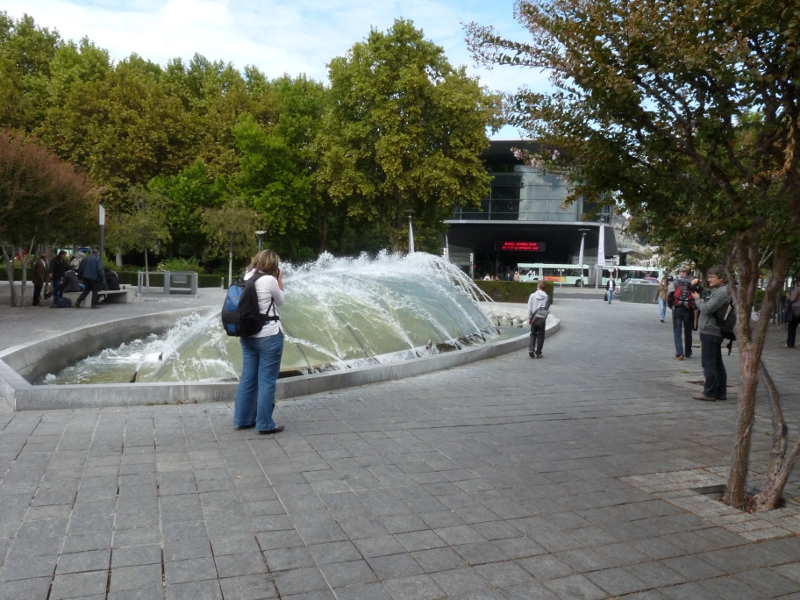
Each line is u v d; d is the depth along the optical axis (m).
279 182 39.78
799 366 12.12
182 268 40.69
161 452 5.27
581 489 4.77
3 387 6.86
